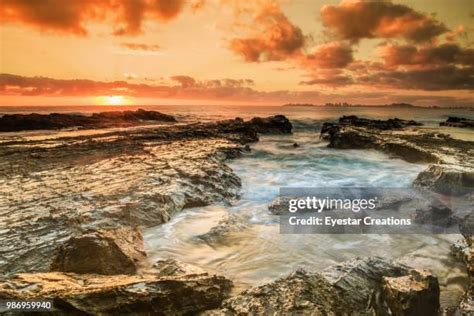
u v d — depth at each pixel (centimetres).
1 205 749
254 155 1694
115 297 374
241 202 920
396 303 400
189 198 855
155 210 743
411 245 642
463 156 1282
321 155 1705
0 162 1233
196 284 424
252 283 502
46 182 947
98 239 513
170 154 1402
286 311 366
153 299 388
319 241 657
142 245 597
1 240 583
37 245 571
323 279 438
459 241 638
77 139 1911
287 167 1403
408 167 1364
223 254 603
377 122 3069
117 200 780
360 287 446
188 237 659
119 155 1387
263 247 629
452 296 472
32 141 1791
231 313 379
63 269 481
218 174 1070
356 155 1698
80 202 768
